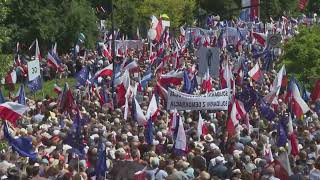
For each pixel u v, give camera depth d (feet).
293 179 103.50
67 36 336.49
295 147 119.24
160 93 171.83
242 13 480.64
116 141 122.21
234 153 114.62
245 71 233.55
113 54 214.28
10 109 118.01
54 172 101.76
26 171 97.40
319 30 261.65
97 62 258.37
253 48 319.27
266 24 431.02
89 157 111.45
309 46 247.29
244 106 154.51
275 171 104.78
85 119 145.28
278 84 176.24
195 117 159.12
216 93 140.15
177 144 118.42
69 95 156.04
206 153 116.57
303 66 247.29
